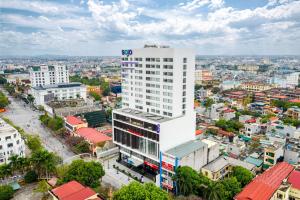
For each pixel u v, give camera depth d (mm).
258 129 159000
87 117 182875
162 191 77938
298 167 105875
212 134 159875
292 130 146875
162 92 115938
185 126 116438
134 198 73250
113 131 130625
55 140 159500
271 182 86062
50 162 104062
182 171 91125
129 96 134500
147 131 110438
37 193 97250
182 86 114875
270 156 114125
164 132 105875
